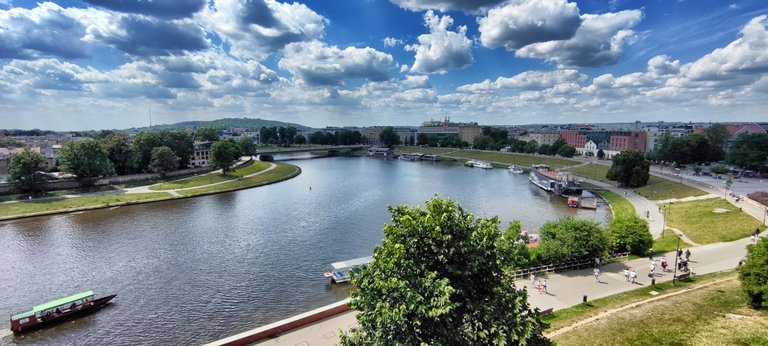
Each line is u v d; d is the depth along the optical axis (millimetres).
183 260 67000
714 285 43406
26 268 63812
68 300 48906
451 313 20578
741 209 81688
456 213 23188
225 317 48375
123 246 74375
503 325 19812
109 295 53750
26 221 93625
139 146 159125
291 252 70875
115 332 45281
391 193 132000
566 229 54781
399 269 20641
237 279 59125
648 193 122938
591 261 53750
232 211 104250
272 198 123312
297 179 169000
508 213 103812
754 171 156500
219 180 152625
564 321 37125
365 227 87312
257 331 37125
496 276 22625
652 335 32281
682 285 45625
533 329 21562
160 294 54469
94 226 88938
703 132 196125
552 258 52438
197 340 43750
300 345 35844
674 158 178375
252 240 77875
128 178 142875
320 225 89125
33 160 119312
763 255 35906
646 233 58219
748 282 35688
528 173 195125
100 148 135625
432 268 21438
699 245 63375
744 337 30234
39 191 121438
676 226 79562
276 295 53969
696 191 111375
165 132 174125
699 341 30469
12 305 52000
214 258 67875
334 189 140750
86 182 131000
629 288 45656
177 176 158750
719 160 188750
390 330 19391
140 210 105875
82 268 63688
